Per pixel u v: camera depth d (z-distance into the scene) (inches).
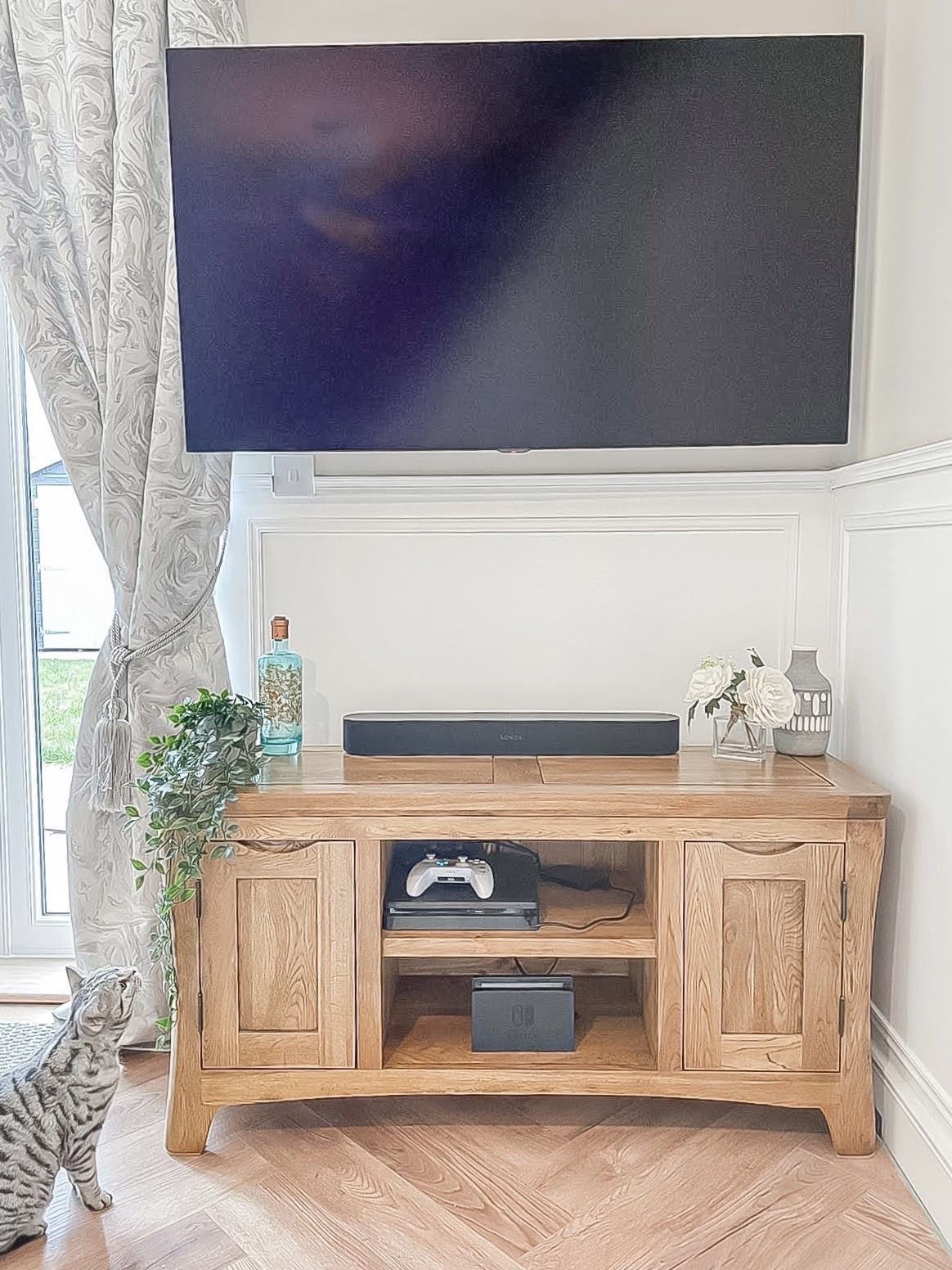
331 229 81.8
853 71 78.7
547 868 86.2
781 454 92.0
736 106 79.4
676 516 90.8
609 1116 78.0
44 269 87.7
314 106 80.4
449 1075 73.8
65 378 87.5
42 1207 64.1
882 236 82.4
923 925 71.1
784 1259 61.9
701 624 91.7
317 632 93.1
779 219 80.5
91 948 90.0
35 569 100.5
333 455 93.0
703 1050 73.4
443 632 92.7
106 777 87.1
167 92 82.9
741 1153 73.1
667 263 81.2
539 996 75.9
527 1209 66.6
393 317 82.7
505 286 81.9
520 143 80.3
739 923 72.7
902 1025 74.5
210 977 73.4
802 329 81.8
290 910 73.4
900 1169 71.4
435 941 74.0
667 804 71.8
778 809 71.4
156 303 86.3
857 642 84.4
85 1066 65.9
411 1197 67.9
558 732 83.0
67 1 84.1
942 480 67.6
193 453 86.4
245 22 89.5
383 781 75.8
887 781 77.9
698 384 82.7
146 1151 74.0
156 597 86.2
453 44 79.5
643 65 79.2
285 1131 76.2
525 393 83.2
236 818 72.4
